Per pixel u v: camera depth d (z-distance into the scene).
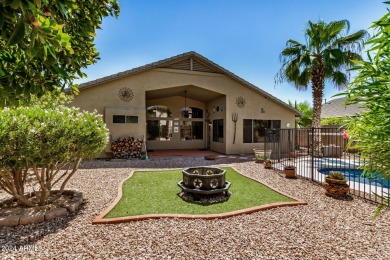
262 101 13.46
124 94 10.95
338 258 2.57
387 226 3.41
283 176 7.04
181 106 15.96
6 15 1.13
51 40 1.26
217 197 4.86
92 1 2.61
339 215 3.86
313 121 11.68
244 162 9.94
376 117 1.46
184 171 5.35
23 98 1.75
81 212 3.94
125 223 3.49
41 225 3.40
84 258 2.54
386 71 1.35
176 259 2.54
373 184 5.90
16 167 3.42
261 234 3.16
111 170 7.80
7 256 2.57
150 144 15.19
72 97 7.96
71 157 4.12
